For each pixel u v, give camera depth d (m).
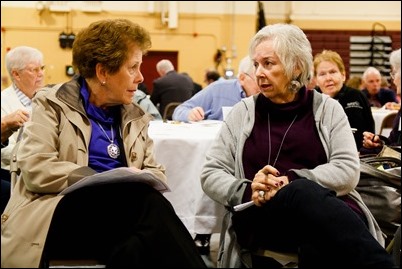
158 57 10.17
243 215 1.79
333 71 3.43
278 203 1.68
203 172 1.99
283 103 2.01
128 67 1.84
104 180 1.63
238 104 2.08
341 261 1.58
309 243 1.63
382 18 10.62
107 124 1.91
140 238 1.48
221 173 1.94
